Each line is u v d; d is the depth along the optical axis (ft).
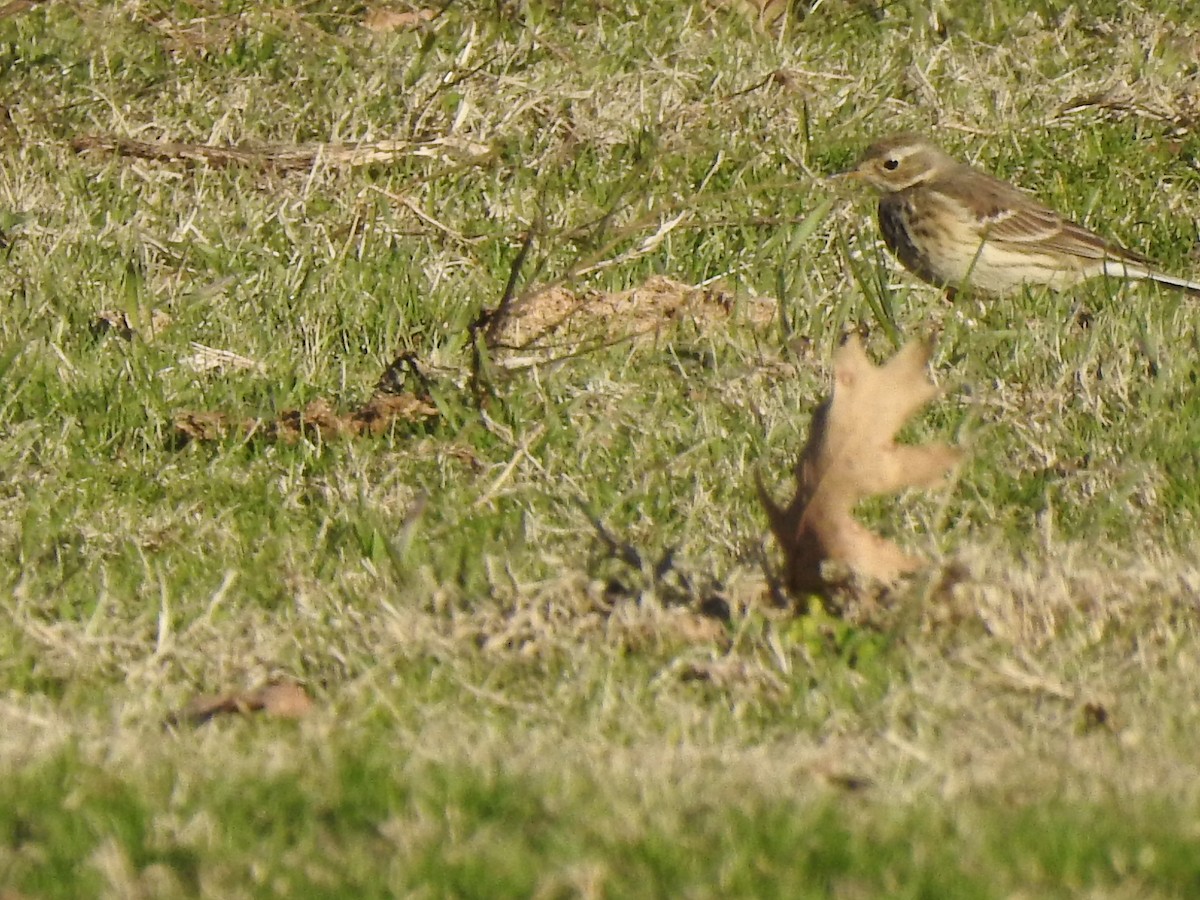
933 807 25.85
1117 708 29.19
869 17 68.33
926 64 63.62
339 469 39.50
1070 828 25.14
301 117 58.80
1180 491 37.88
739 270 50.01
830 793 26.25
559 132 58.44
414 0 66.54
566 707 29.45
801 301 48.32
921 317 47.75
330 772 27.02
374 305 48.19
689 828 25.23
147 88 60.13
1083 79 63.26
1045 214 51.70
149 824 25.57
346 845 25.14
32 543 36.35
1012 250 51.44
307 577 34.47
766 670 30.32
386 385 44.16
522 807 25.93
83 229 51.39
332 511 37.76
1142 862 24.49
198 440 41.65
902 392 32.40
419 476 39.27
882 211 52.85
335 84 60.18
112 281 49.03
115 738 28.25
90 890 24.20
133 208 53.26
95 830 25.49
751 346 45.68
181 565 35.35
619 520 36.76
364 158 56.24
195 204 53.62
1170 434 40.09
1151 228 54.80
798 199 54.24
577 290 49.16
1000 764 27.22
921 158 52.54
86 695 30.35
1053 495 37.78
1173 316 47.29
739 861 24.39
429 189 55.11
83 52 61.11
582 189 55.47
